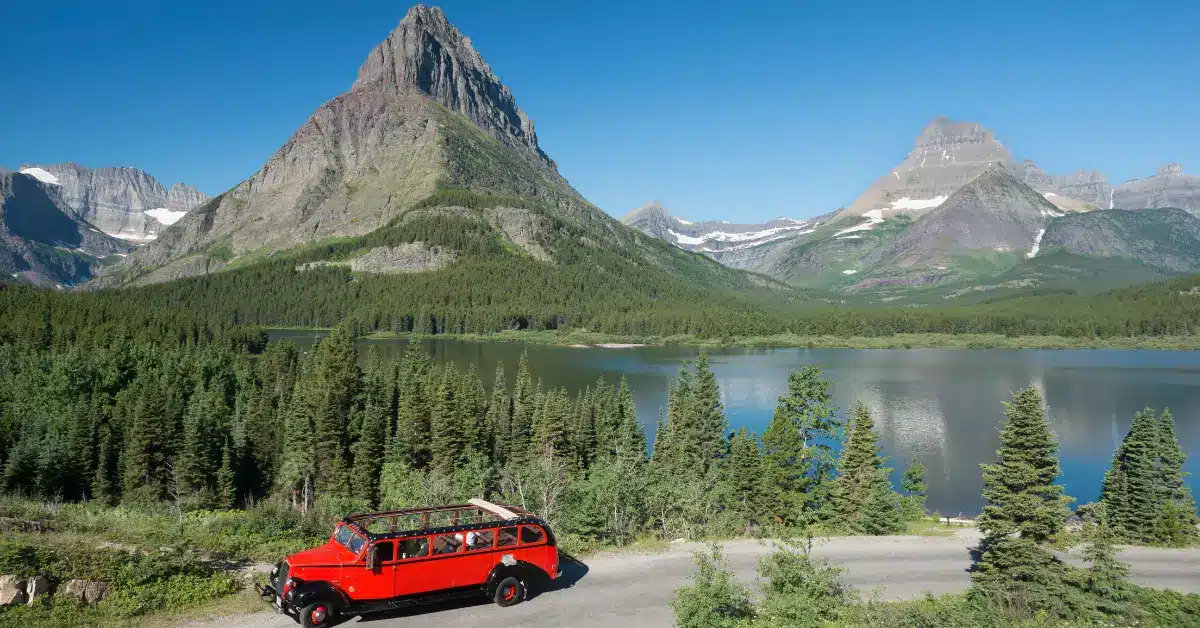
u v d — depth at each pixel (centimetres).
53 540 2552
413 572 2234
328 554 2186
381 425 9469
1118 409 14838
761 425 13138
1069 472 10100
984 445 11612
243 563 2725
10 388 11600
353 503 4809
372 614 2261
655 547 3562
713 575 2391
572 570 2900
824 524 6353
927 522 6719
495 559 2386
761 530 4669
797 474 6519
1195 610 2859
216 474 8400
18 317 18862
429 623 2228
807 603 2450
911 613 2603
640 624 2294
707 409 9606
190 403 11025
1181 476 5844
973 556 3866
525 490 4612
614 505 4038
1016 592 2983
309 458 8925
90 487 8444
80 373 12238
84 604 2153
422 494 5359
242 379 14550
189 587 2353
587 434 9950
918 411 14650
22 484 7788
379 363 14750
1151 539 5469
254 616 2195
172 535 2892
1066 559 3984
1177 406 15112
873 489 5791
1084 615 2850
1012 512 3216
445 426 8962
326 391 10344
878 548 4022
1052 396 16600
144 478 8406
